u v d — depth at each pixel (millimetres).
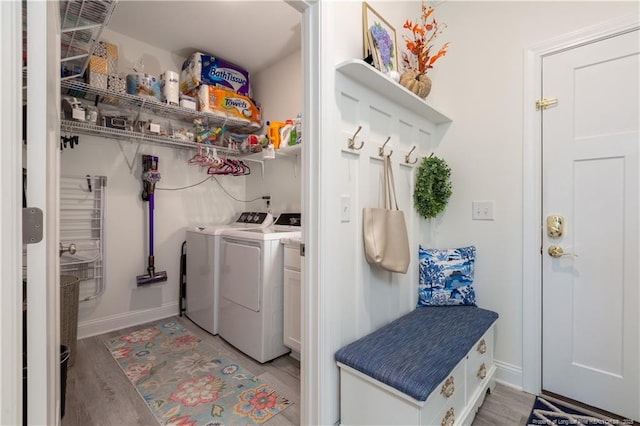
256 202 3332
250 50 2879
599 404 1581
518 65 1826
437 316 1750
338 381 1367
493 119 1920
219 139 3020
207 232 2588
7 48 599
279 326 2148
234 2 2232
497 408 1614
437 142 2158
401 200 1859
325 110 1296
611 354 1551
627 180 1510
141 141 2723
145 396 1692
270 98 3178
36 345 738
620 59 1523
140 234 2756
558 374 1701
